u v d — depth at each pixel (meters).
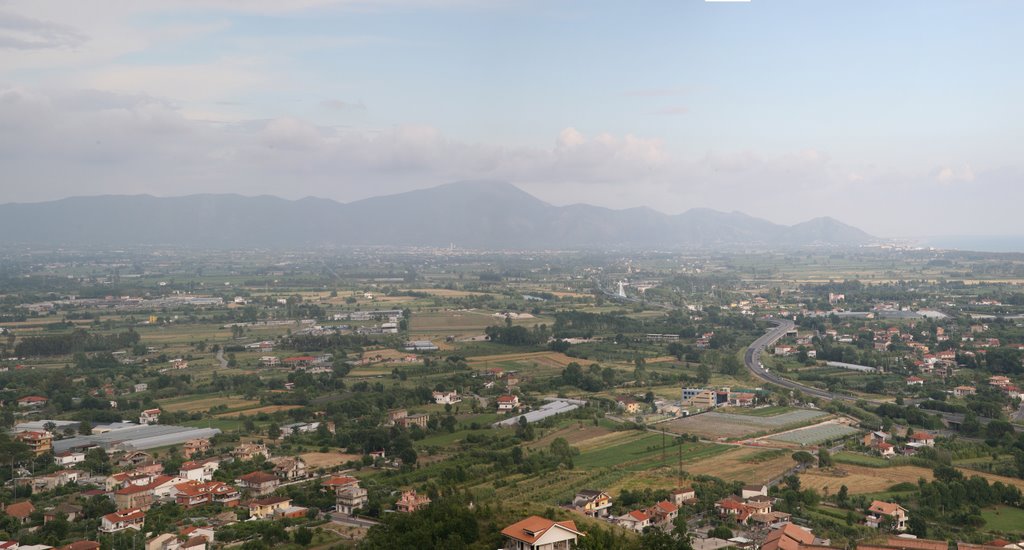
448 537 191.75
